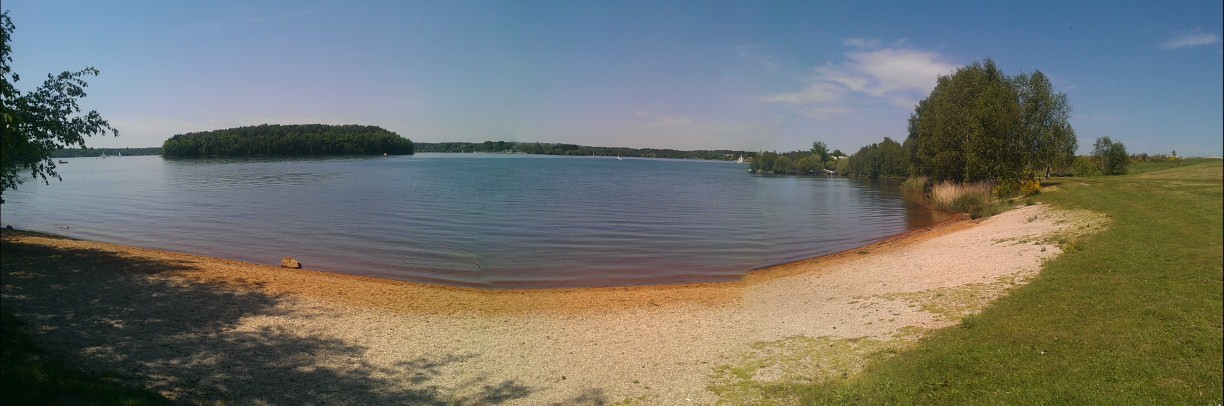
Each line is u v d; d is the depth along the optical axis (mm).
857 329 12453
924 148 52000
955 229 29953
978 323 11047
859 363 10250
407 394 9914
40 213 36906
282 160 145500
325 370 10828
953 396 7977
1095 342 8945
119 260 18938
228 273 18188
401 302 16188
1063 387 7621
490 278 20625
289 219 34906
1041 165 41719
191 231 29938
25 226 30609
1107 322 9711
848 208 46656
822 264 22359
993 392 7883
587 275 21281
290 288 16750
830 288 17297
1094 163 52562
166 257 20594
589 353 12070
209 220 34156
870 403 8219
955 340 10242
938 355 9539
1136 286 11430
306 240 27625
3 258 17812
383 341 12711
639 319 14773
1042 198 32844
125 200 45406
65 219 34094
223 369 10453
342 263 22578
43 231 28844
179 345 11477
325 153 175250
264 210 39312
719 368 10883
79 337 11250
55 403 7574
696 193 62594
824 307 14992
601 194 57906
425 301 16484
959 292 14234
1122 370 7863
